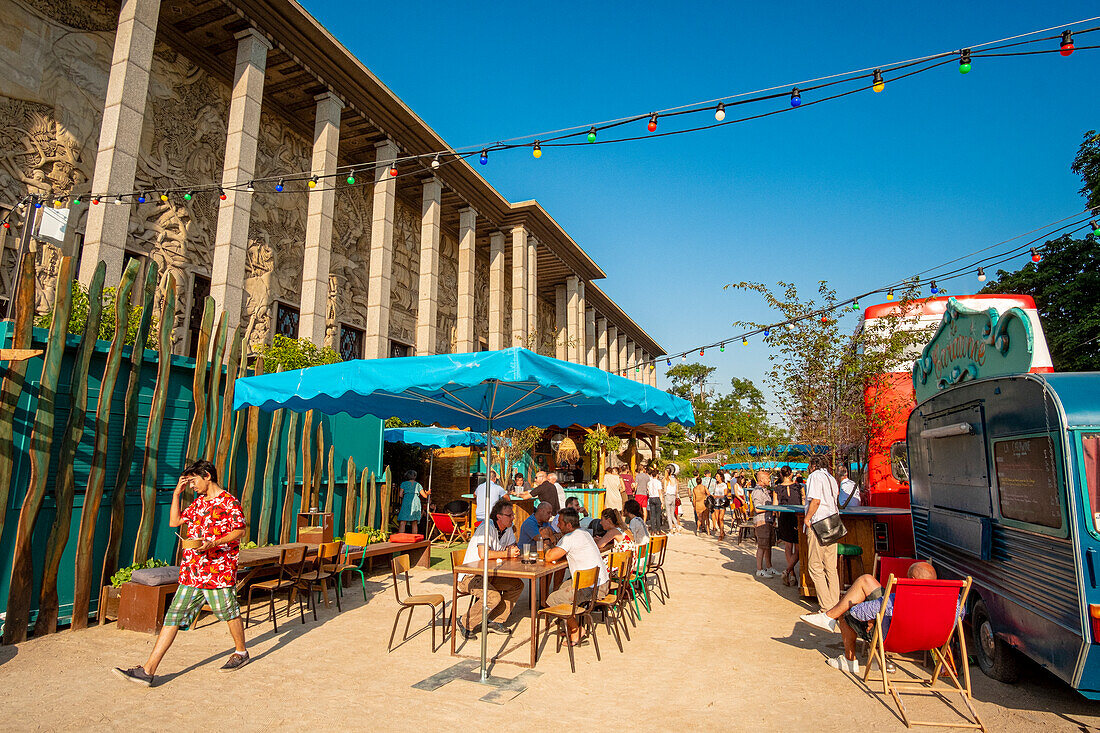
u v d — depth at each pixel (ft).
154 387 29.19
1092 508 16.10
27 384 23.98
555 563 24.61
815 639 25.41
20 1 46.50
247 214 56.13
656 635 26.03
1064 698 18.71
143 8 48.03
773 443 87.97
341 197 78.33
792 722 16.78
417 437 55.36
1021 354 22.07
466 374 18.80
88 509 25.21
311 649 22.84
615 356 179.11
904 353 38.88
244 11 57.21
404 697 18.16
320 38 63.36
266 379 23.36
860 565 31.17
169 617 19.22
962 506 23.41
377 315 72.69
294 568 28.27
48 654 21.58
